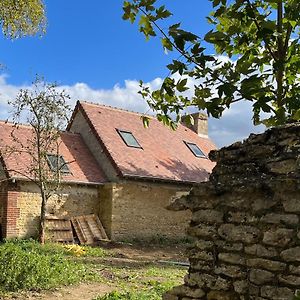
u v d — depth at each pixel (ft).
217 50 13.52
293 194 11.12
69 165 66.03
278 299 10.96
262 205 11.76
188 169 76.89
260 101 10.48
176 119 15.38
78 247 53.67
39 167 57.62
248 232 11.98
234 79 10.71
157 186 70.59
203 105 11.65
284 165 12.02
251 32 12.72
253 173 12.82
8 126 67.00
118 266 44.32
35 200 60.49
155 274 39.96
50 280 31.58
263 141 12.91
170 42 11.33
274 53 13.82
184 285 13.43
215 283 12.53
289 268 10.89
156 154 75.87
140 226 67.77
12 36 46.09
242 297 11.78
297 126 12.14
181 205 13.97
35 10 46.39
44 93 89.86
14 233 57.88
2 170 59.72
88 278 35.45
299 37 13.62
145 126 16.47
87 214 65.46
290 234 11.00
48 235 59.77
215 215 12.96
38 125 58.39
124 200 66.44
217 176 13.82
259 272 11.52
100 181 66.54
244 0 11.40
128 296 27.17
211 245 12.89
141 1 11.66
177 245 67.62
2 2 44.55
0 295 28.35
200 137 92.94
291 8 12.30
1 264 30.42
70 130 76.38
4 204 58.54
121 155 69.51
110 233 64.69
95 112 76.18
